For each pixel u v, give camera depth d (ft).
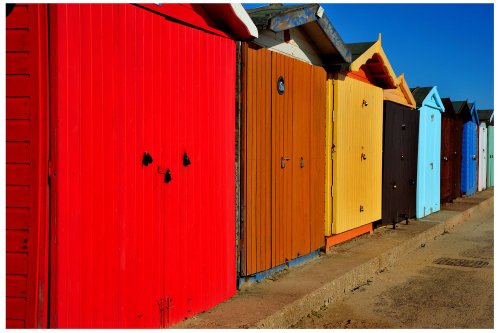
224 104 18.07
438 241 36.60
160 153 14.94
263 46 21.36
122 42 13.53
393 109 35.78
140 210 14.28
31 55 11.96
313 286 20.48
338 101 27.09
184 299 16.21
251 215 19.74
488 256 31.53
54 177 11.92
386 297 22.39
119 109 13.48
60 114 11.93
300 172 23.57
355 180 29.94
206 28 16.88
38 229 11.98
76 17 12.28
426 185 44.14
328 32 24.35
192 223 16.51
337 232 27.48
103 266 13.16
